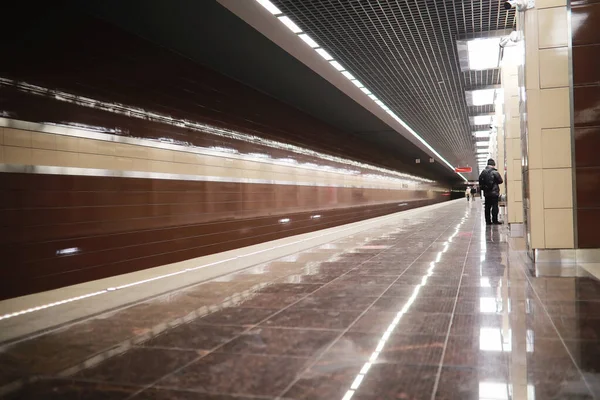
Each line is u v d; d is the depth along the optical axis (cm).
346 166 1862
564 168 584
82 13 596
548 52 584
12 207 496
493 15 754
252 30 697
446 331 328
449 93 1325
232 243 956
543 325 333
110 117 636
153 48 732
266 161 1138
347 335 327
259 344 314
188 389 244
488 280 504
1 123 486
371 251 803
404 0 688
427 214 2233
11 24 498
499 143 1477
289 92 1134
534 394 223
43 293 514
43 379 266
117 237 642
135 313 415
